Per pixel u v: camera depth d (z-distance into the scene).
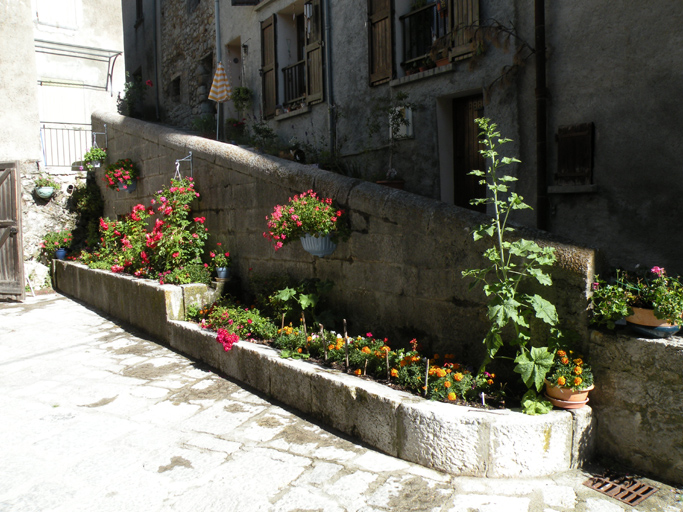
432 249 4.52
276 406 4.63
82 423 4.36
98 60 13.95
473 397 3.72
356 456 3.67
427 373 3.73
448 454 3.39
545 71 5.41
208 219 7.90
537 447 3.33
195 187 8.12
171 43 15.01
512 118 5.81
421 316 4.67
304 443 3.90
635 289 3.37
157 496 3.25
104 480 3.45
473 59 6.08
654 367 3.24
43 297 10.38
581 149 5.19
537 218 5.54
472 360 4.25
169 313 6.67
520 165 5.81
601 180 5.09
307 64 8.99
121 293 8.05
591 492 3.18
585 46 5.12
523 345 3.73
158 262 7.91
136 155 10.14
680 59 4.46
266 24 10.13
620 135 4.92
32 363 6.07
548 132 5.51
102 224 10.33
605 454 3.54
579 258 3.59
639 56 4.73
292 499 3.17
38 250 11.65
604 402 3.51
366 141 7.80
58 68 13.30
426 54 6.87
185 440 4.01
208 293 7.02
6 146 11.49
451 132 6.79
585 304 3.56
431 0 6.98
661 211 4.68
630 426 3.39
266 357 4.86
